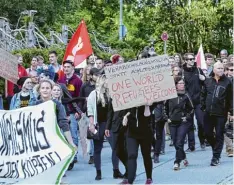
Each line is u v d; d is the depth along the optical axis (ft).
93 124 34.76
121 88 30.40
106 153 45.55
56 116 28.35
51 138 27.45
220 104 38.50
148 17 122.52
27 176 27.63
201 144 46.47
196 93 45.11
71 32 101.35
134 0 127.75
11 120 28.19
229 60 47.93
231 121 42.29
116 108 30.37
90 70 38.42
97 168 35.14
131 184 31.01
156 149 40.88
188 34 119.55
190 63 45.06
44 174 27.14
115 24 126.72
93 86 39.96
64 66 41.34
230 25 120.57
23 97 36.55
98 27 128.77
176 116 37.88
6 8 103.04
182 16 120.06
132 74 30.48
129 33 121.19
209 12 119.03
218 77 38.68
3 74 38.06
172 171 37.47
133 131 30.68
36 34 87.66
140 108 30.55
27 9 104.99
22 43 82.48
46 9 107.76
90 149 40.75
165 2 120.78
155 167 39.09
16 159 27.94
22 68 46.57
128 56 97.50
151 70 30.53
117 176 35.65
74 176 36.45
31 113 27.91
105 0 131.03
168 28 120.37
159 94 30.48
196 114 45.50
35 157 27.58
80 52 50.24
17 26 97.55
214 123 38.96
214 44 121.39
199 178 34.99
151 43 120.47
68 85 41.27
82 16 123.44
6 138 28.35
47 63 64.80
